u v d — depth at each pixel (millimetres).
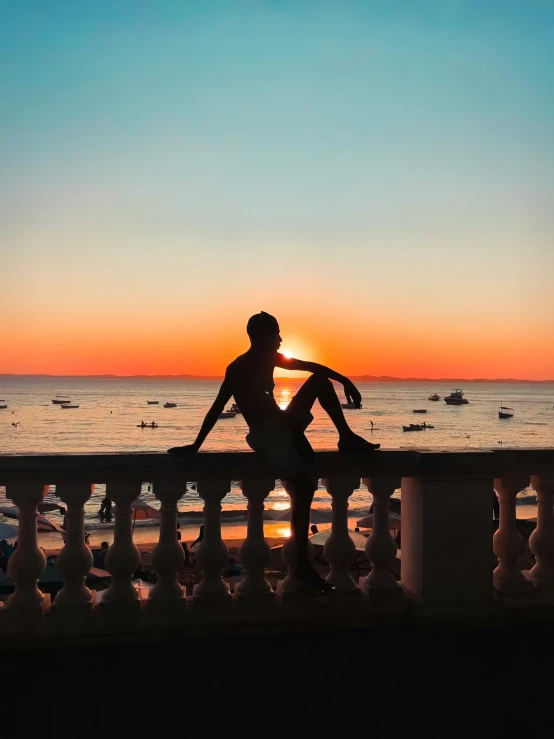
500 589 4574
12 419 133000
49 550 16922
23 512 3992
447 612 4320
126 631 4012
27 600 3988
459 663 3965
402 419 142000
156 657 3904
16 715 3371
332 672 3826
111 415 148250
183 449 4188
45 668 3754
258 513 4305
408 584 4594
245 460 4180
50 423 123000
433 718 3500
